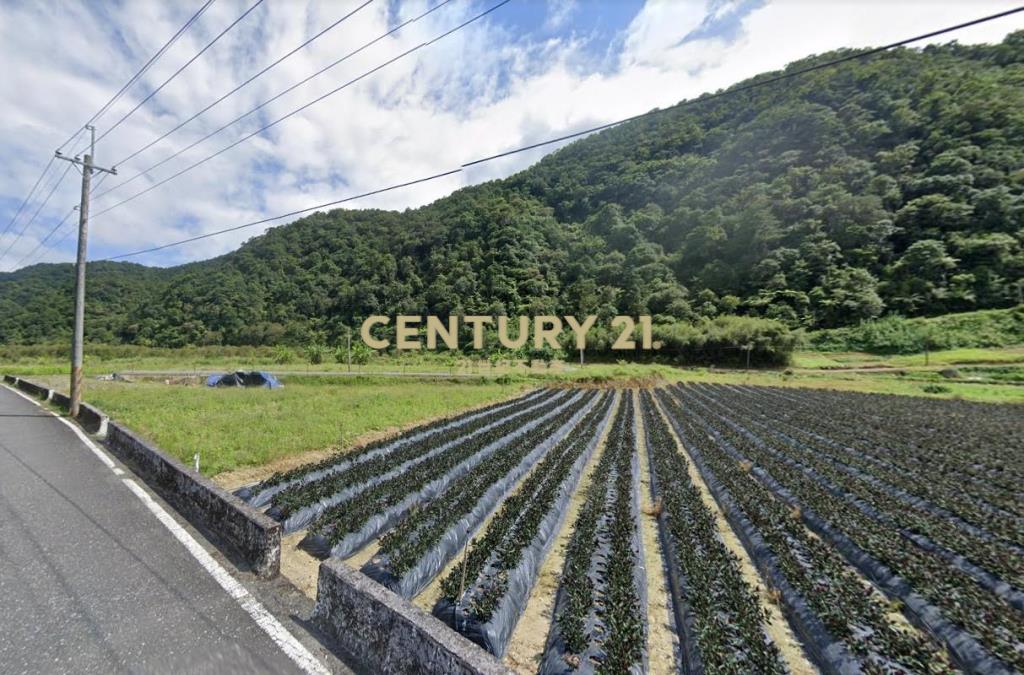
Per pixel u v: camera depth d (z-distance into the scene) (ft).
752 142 315.37
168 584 13.80
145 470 25.34
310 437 40.96
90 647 10.87
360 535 21.16
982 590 18.02
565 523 25.93
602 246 295.07
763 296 216.13
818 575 19.12
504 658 14.23
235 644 11.09
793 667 14.74
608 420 64.75
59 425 40.27
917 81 287.48
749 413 70.23
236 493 26.00
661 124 409.28
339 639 11.14
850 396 95.81
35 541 16.57
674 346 186.19
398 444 41.42
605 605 15.67
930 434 53.21
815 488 30.60
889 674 13.23
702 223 276.62
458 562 18.75
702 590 16.75
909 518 25.90
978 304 175.11
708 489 33.68
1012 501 29.78
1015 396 93.56
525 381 120.57
